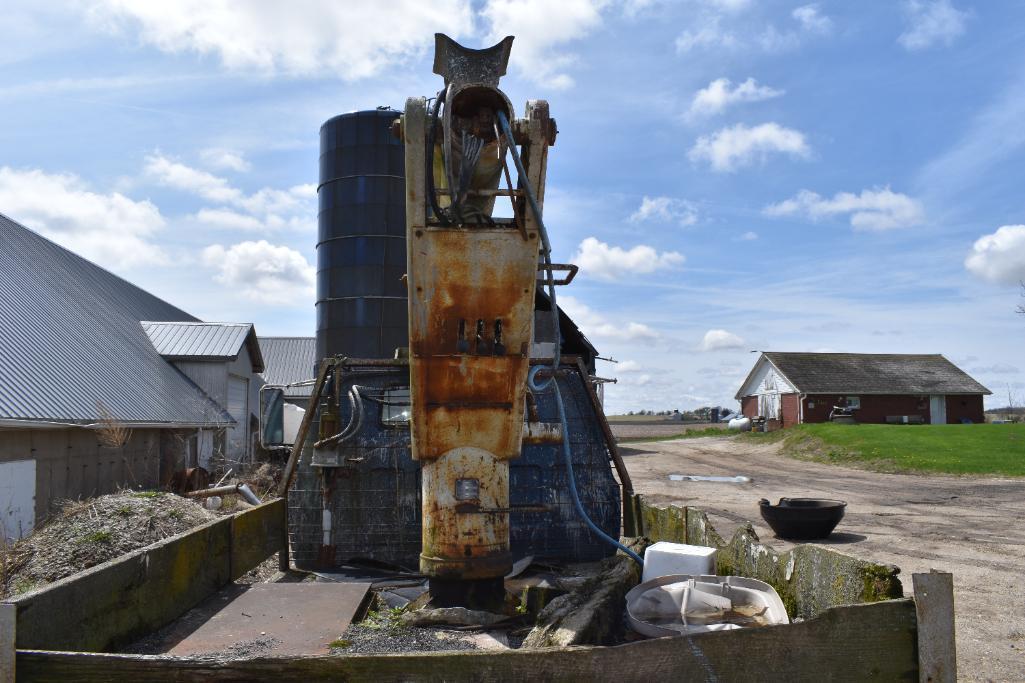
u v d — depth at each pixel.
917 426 34.94
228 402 23.11
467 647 3.13
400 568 4.88
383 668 2.36
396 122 3.53
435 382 3.54
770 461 28.33
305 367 41.34
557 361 4.18
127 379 18.31
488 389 3.55
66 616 2.62
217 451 21.17
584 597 3.43
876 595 2.64
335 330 20.00
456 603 3.56
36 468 12.59
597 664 2.40
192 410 19.89
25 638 2.38
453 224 3.50
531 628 3.39
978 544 10.63
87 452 14.54
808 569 3.20
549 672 2.39
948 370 52.16
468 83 3.41
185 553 3.65
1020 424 36.44
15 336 15.36
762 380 53.91
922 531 11.94
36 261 20.55
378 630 3.35
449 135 3.34
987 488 18.86
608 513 5.14
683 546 4.02
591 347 19.50
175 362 22.55
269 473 16.62
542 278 3.99
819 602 3.07
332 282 20.20
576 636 2.85
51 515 12.06
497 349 3.53
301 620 3.50
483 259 3.48
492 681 2.38
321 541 4.96
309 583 4.26
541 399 5.37
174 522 6.82
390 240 20.06
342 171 20.31
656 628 3.08
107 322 21.16
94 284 23.42
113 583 2.97
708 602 3.37
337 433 5.07
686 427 66.69
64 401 14.02
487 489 3.58
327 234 20.47
